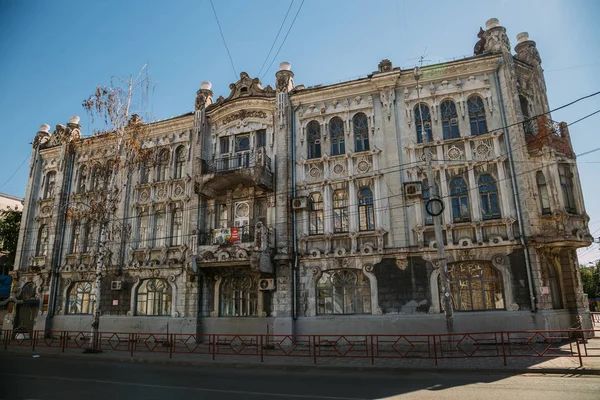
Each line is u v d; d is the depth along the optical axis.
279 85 22.97
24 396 9.38
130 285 24.19
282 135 22.22
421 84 20.75
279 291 20.38
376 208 19.92
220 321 21.64
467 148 19.28
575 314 18.08
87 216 23.44
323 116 22.12
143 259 24.41
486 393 9.16
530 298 17.02
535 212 17.53
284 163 21.78
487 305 17.80
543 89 20.06
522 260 17.48
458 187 19.28
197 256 21.53
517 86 19.50
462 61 19.94
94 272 25.50
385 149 20.44
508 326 17.02
